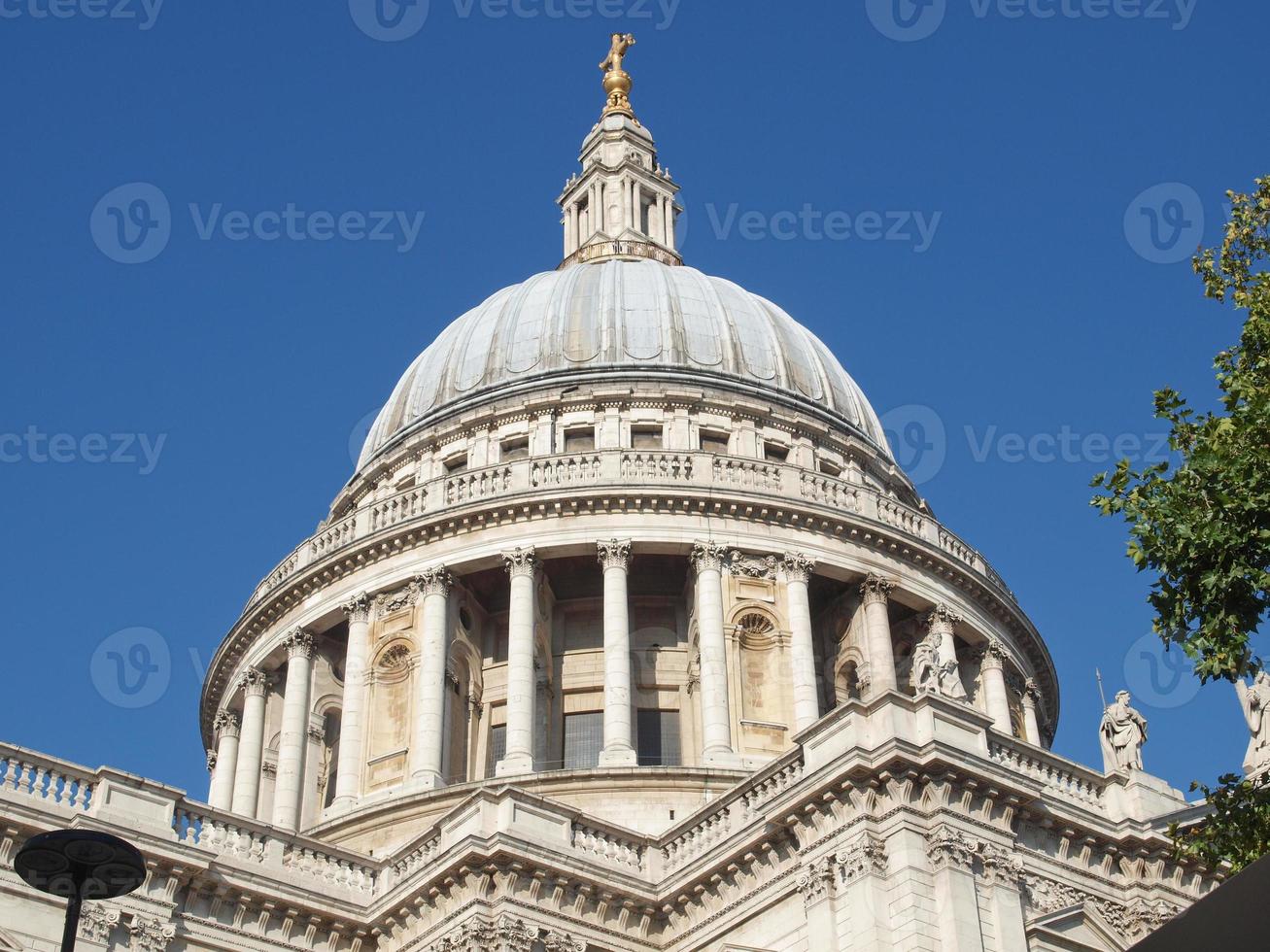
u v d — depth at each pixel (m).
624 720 75.38
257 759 84.19
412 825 72.31
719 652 77.62
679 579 83.44
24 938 51.38
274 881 57.06
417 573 81.50
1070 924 53.44
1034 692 89.81
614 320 94.94
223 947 55.41
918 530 87.50
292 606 85.75
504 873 55.84
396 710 79.81
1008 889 52.38
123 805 55.81
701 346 94.38
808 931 52.38
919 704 54.69
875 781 52.75
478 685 81.56
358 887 59.94
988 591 87.19
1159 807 58.28
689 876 57.38
